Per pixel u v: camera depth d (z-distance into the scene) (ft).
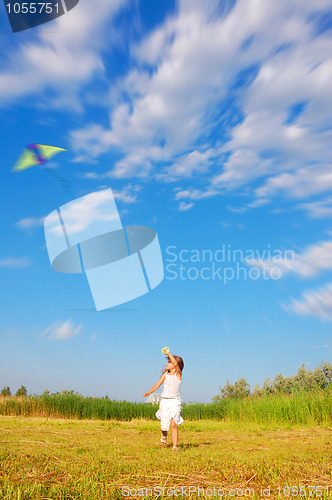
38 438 30.25
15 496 11.50
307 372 85.51
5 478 13.58
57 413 65.36
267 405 56.54
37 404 65.92
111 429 42.11
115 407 66.13
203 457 20.04
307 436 34.88
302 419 50.85
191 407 71.10
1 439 28.68
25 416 64.28
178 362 26.30
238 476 15.33
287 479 14.92
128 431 40.45
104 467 16.65
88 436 33.91
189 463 17.98
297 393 55.11
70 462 17.62
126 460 18.97
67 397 67.82
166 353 26.04
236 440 32.55
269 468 16.53
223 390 93.45
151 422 58.70
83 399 69.05
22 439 28.91
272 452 22.63
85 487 12.84
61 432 36.88
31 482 13.43
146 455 20.75
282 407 54.08
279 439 33.06
